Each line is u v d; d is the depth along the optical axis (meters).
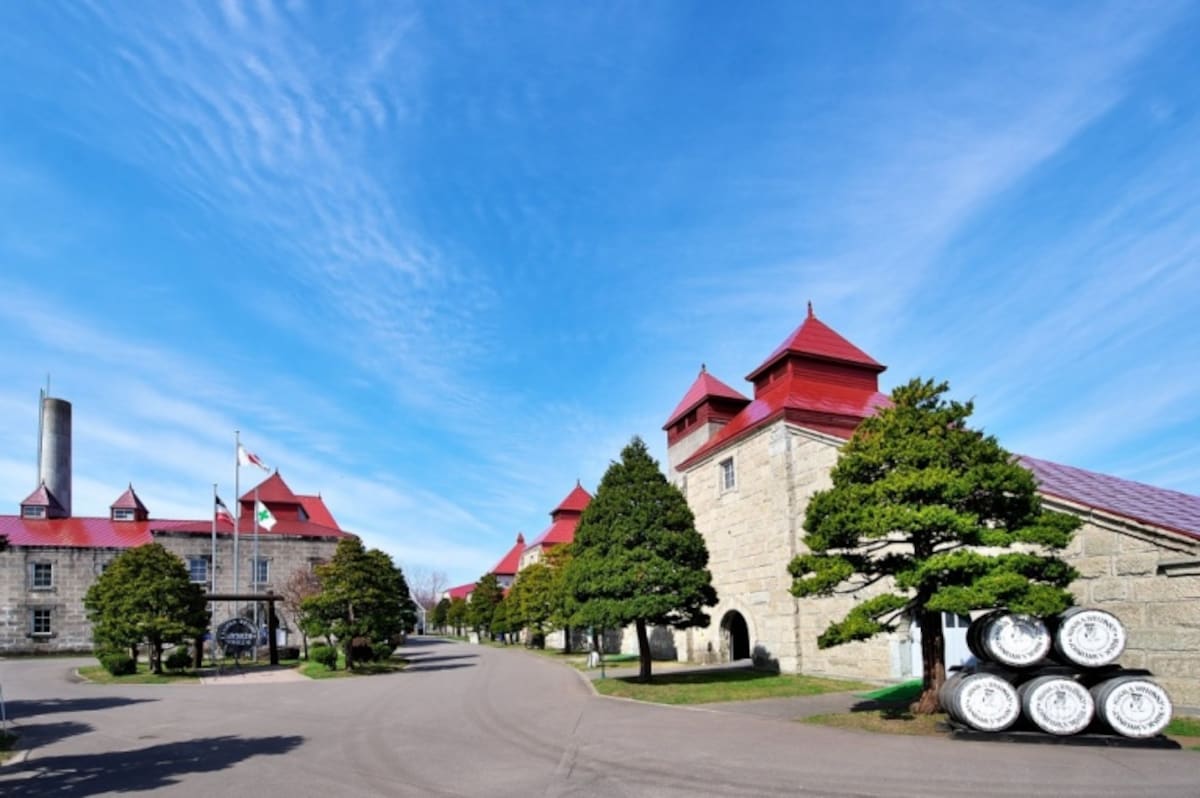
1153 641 14.34
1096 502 16.00
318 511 66.12
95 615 35.19
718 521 30.00
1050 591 12.49
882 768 10.44
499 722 16.73
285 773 11.73
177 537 51.25
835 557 15.25
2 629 47.28
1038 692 11.91
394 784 10.70
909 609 15.03
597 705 19.23
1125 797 8.66
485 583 73.94
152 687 27.94
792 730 13.94
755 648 26.80
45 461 60.50
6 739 15.52
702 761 11.44
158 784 11.21
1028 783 9.38
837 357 29.70
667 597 23.06
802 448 24.89
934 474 13.67
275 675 33.09
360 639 36.44
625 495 24.69
